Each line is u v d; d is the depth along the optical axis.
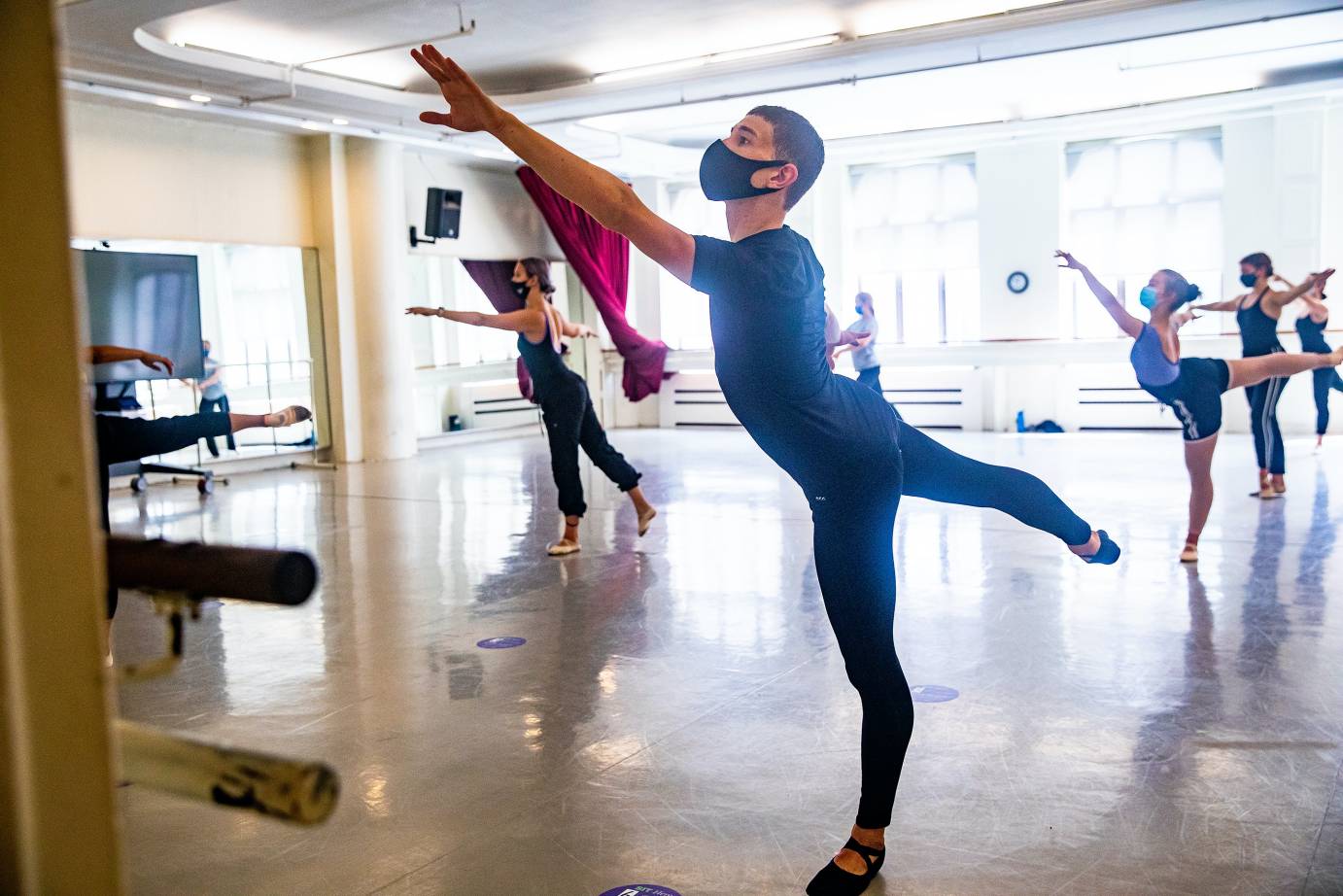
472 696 3.70
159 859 2.56
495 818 2.73
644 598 5.04
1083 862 2.40
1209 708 3.33
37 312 0.76
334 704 3.66
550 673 3.93
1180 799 2.71
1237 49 8.85
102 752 0.80
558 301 13.70
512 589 5.30
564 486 6.10
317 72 8.55
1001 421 12.12
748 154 2.20
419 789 2.92
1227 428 11.09
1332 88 9.65
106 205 8.95
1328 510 6.55
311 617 4.86
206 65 7.71
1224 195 10.91
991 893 2.28
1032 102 11.22
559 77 9.62
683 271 2.07
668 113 10.85
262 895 2.37
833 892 2.28
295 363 10.83
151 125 9.26
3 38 0.74
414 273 12.25
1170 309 5.06
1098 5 7.14
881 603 2.36
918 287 12.43
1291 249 10.68
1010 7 7.71
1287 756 2.95
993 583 5.09
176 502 8.42
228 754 0.99
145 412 9.45
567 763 3.08
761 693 3.65
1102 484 7.95
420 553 6.25
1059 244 11.63
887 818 2.38
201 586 1.15
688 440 12.13
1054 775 2.89
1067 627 4.30
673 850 2.53
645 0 7.33
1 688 0.75
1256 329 7.08
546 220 12.70
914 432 2.48
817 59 8.24
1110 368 11.67
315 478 9.78
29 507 0.76
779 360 2.15
